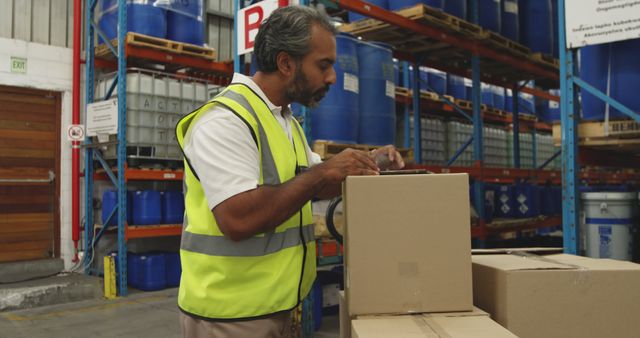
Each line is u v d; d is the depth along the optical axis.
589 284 1.44
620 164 4.02
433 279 1.38
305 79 1.42
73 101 6.53
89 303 5.28
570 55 3.05
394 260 1.37
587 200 3.24
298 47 1.38
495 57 6.06
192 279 1.38
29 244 6.32
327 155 3.96
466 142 7.56
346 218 1.40
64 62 6.57
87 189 6.40
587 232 3.24
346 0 4.25
